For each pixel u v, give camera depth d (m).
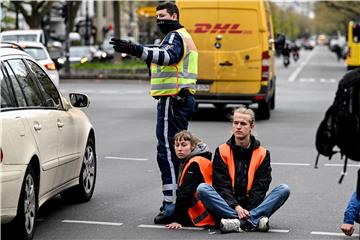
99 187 23.78
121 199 21.80
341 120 15.02
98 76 90.44
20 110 16.52
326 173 26.78
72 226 18.34
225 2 43.31
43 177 17.19
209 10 43.44
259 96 43.75
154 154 31.20
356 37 112.69
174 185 18.69
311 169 27.61
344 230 16.84
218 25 43.44
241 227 17.61
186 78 18.72
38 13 122.12
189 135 17.98
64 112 19.44
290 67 140.38
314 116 48.25
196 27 43.56
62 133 18.72
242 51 43.50
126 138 36.53
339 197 22.36
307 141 35.69
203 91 43.97
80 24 168.62
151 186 24.00
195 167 17.88
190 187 17.84
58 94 19.80
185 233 17.55
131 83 88.44
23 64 18.05
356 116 14.95
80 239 17.06
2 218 15.07
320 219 19.30
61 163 18.55
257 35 43.34
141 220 19.02
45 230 17.91
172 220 18.45
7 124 15.36
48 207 20.59
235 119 17.59
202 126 41.81
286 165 28.53
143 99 62.78
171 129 18.72
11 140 15.38
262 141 35.59
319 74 112.31
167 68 18.61
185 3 43.53
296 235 17.45
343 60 184.12
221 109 52.94
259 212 17.61
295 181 25.11
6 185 14.99
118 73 92.62
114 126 42.03
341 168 27.92
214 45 43.56
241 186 17.70
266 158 17.83
